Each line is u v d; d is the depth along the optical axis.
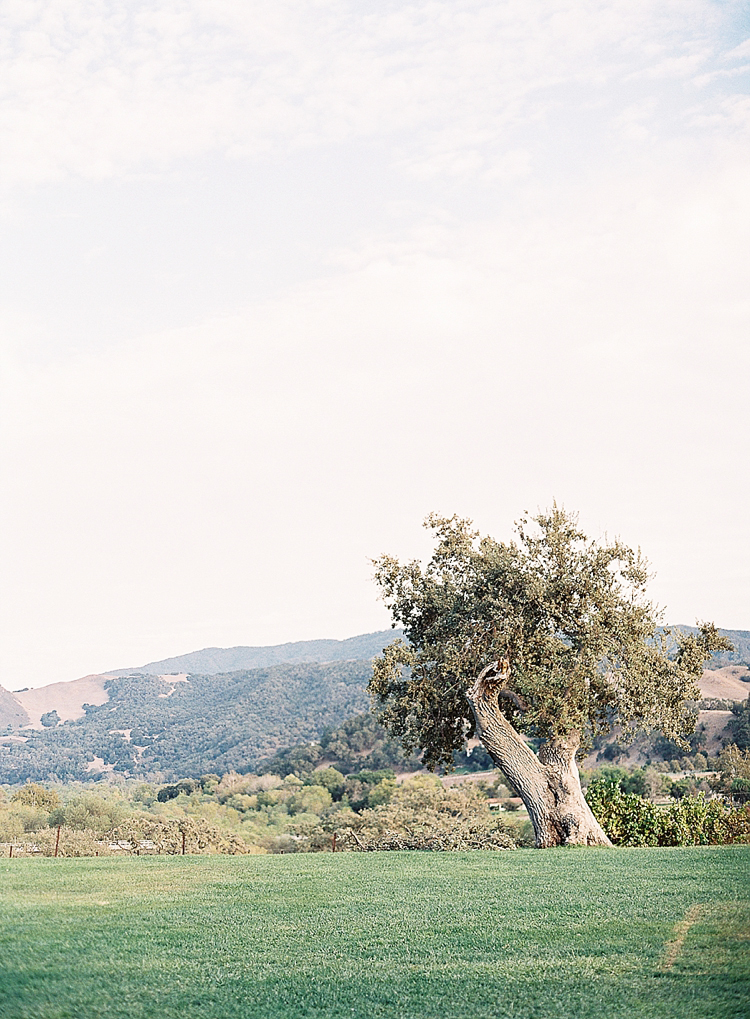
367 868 16.61
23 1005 6.73
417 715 27.17
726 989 6.92
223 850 37.31
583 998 6.89
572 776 24.25
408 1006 6.83
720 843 26.27
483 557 26.03
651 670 25.19
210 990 7.26
